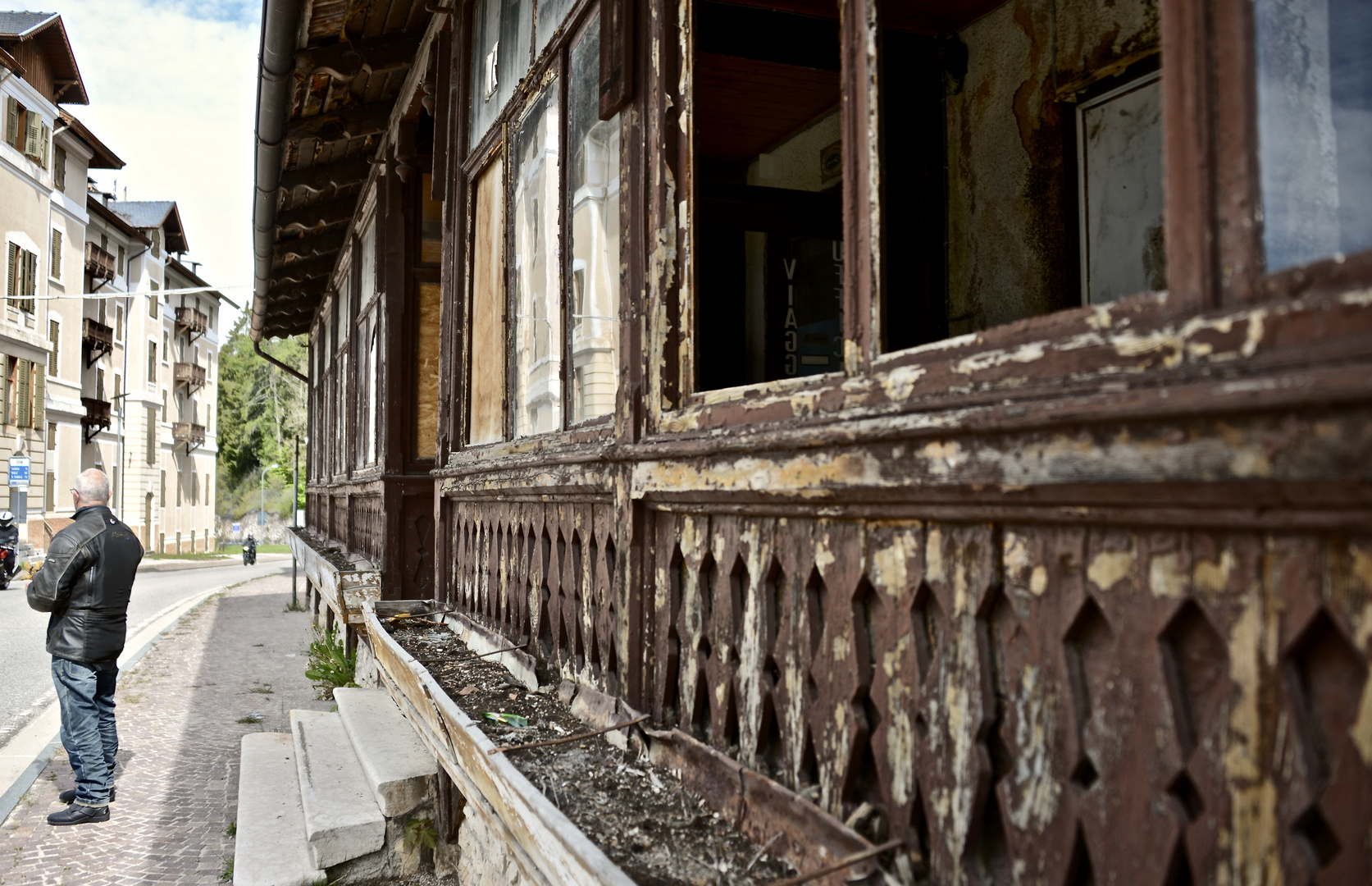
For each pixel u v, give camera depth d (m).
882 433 1.63
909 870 1.67
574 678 3.43
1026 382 1.41
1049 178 4.15
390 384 8.32
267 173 8.21
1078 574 1.36
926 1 4.39
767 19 4.65
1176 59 1.21
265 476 75.44
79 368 35.75
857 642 1.83
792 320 5.37
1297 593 1.06
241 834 4.62
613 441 2.99
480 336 5.20
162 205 47.97
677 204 2.74
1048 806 1.41
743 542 2.29
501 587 4.48
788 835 1.98
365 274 10.27
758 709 2.19
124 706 9.25
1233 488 1.08
